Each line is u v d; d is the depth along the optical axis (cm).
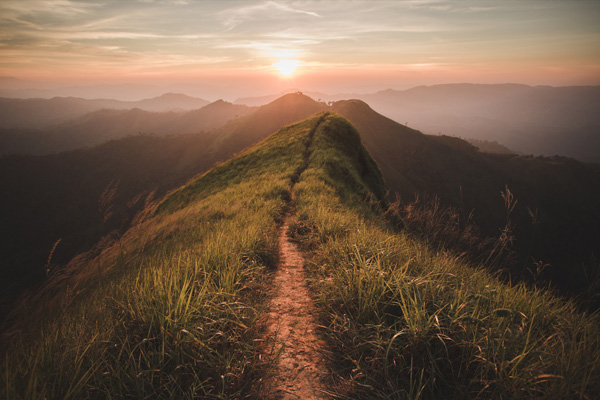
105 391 217
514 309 301
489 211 13812
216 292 317
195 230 754
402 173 14588
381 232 601
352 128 3103
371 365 253
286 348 287
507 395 214
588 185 16550
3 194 16738
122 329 267
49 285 300
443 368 246
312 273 471
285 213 972
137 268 408
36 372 216
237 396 231
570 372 212
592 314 278
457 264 424
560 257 12762
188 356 241
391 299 306
